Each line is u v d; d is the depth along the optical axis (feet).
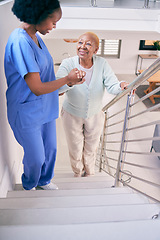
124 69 27.20
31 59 4.25
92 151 9.08
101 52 26.86
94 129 8.18
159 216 3.43
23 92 4.83
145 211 3.90
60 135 16.47
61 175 11.04
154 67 4.75
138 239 2.52
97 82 7.20
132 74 27.25
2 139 5.90
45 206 4.83
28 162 5.79
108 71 7.16
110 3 11.94
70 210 3.74
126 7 10.91
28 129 5.23
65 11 10.60
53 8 3.94
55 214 3.61
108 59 26.61
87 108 7.55
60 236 2.50
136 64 27.02
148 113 18.93
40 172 6.13
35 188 6.94
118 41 26.30
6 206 4.78
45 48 4.99
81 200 5.00
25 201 4.84
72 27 10.88
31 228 2.54
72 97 7.38
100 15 10.78
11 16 6.55
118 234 2.54
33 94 4.89
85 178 9.18
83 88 7.16
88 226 2.59
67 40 17.30
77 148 8.75
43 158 5.90
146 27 11.10
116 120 18.39
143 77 5.34
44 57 4.76
